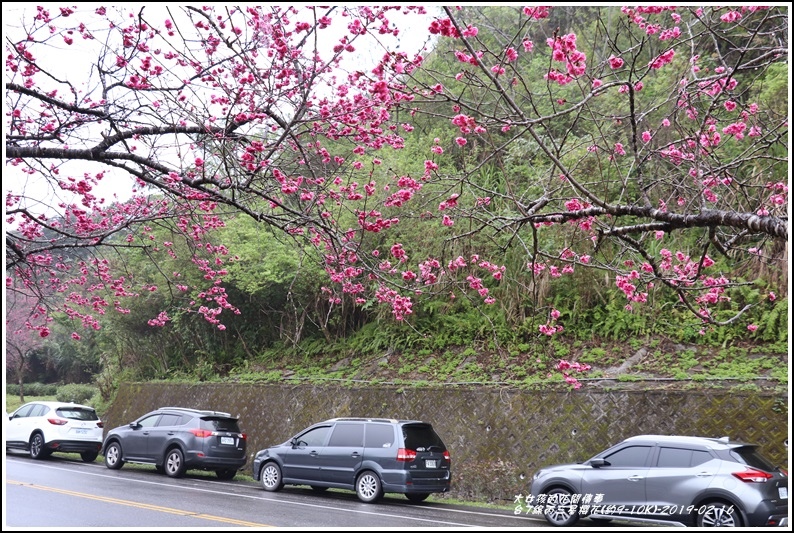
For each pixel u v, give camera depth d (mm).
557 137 13531
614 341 12336
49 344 27969
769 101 9797
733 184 7125
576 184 5000
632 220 11219
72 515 8289
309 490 12102
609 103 12023
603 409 10852
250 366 17984
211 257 11203
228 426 13516
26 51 6324
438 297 14680
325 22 5938
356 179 11492
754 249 7250
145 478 12711
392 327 15367
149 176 6184
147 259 17500
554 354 12594
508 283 13305
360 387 14078
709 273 11070
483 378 12852
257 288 15609
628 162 11016
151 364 20922
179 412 13688
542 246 12398
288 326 17531
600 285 12672
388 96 5918
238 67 6184
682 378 10805
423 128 13219
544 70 13555
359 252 6527
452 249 12508
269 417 15430
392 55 5672
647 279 6605
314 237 6840
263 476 11875
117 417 19766
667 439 8414
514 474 11227
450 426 12383
